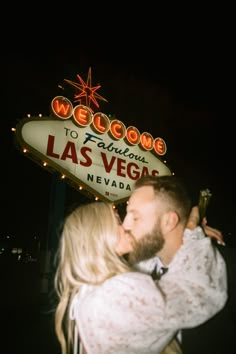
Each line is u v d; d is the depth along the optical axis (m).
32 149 6.89
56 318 1.30
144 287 1.07
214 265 1.14
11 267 15.86
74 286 1.28
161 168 9.21
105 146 8.16
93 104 8.63
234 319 1.92
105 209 1.32
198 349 5.40
